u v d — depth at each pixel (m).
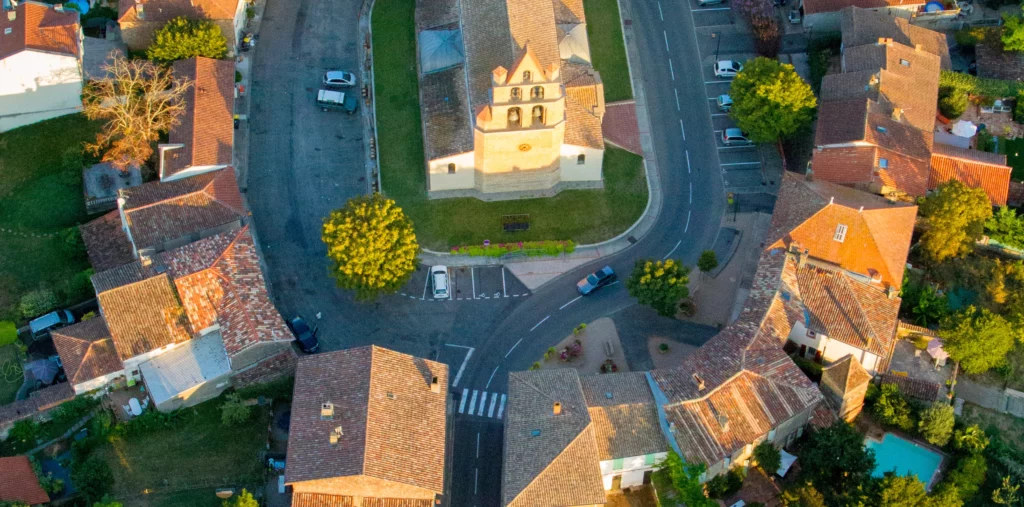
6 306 109.44
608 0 137.88
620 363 104.94
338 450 87.19
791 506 89.31
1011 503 91.06
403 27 133.50
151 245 107.62
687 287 105.69
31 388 103.19
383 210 103.69
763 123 116.69
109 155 114.94
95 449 97.19
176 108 117.81
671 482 92.25
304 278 111.94
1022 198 117.62
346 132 124.94
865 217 104.38
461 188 118.62
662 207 118.38
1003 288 104.19
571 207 117.31
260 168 120.94
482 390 103.31
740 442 90.44
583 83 120.88
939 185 113.25
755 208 118.06
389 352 94.81
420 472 88.19
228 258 103.69
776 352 96.31
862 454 90.44
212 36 123.00
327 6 137.62
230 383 100.75
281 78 129.38
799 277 102.62
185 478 95.38
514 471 88.81
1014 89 124.12
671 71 130.88
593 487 87.38
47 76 119.56
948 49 130.75
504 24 114.06
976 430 95.25
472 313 109.44
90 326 101.94
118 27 130.62
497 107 108.19
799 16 135.50
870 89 118.75
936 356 102.31
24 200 116.94
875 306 100.94
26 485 92.75
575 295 110.75
